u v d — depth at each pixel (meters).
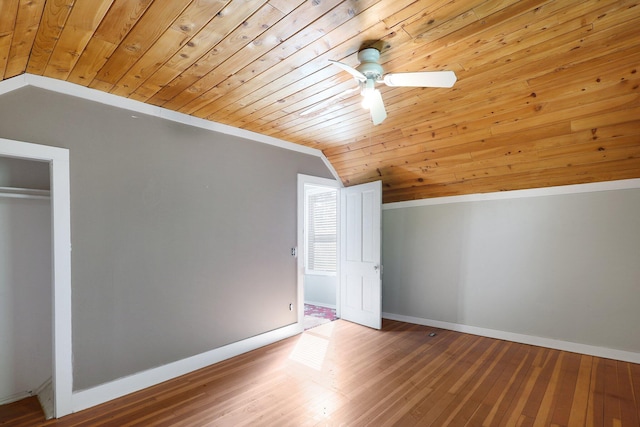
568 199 3.44
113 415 2.29
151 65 2.15
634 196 3.12
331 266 5.55
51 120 2.32
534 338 3.60
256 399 2.48
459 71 2.31
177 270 2.94
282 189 3.89
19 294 2.63
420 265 4.49
